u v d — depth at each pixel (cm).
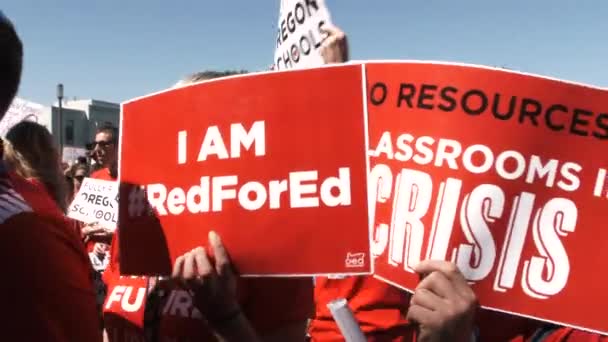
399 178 146
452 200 139
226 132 151
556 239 135
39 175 315
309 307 188
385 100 149
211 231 150
